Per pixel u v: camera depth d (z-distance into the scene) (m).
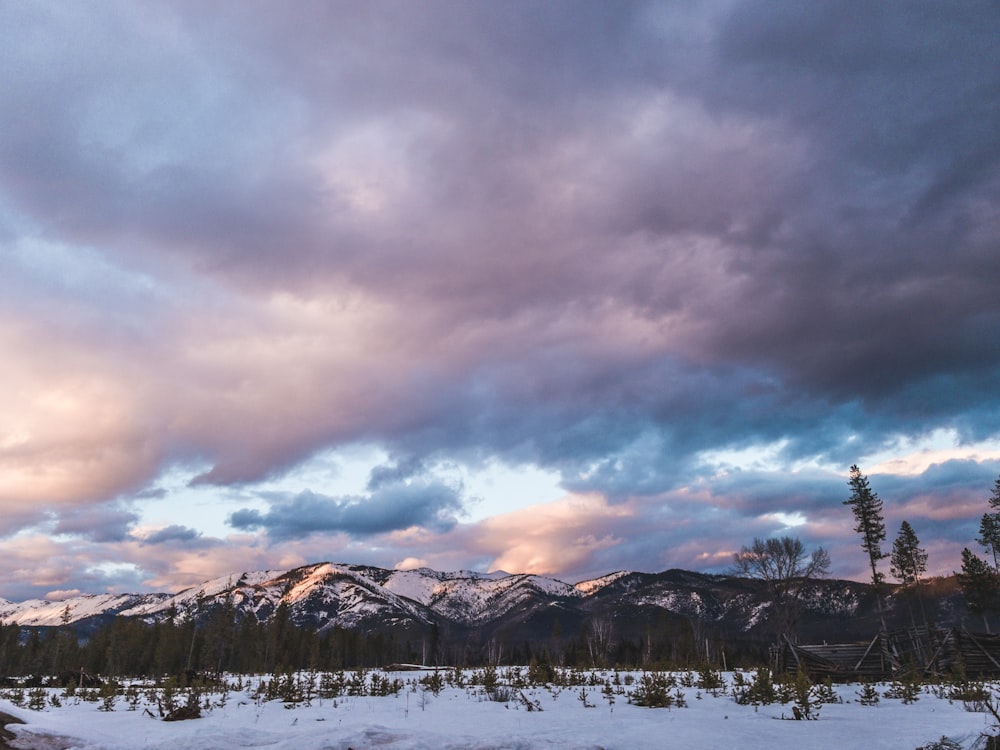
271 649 86.75
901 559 71.75
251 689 29.44
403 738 12.84
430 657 106.31
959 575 67.81
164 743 13.19
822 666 32.19
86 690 29.36
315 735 13.07
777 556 57.09
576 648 84.12
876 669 31.72
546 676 28.61
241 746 13.32
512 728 15.68
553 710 19.41
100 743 13.17
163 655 79.94
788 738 13.61
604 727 15.55
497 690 23.92
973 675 29.78
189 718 19.16
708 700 21.70
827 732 14.22
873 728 14.59
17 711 14.48
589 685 26.97
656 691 20.66
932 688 24.08
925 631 33.94
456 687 28.66
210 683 29.91
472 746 12.20
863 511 67.19
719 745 12.82
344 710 20.55
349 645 109.19
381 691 25.38
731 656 68.75
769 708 19.30
